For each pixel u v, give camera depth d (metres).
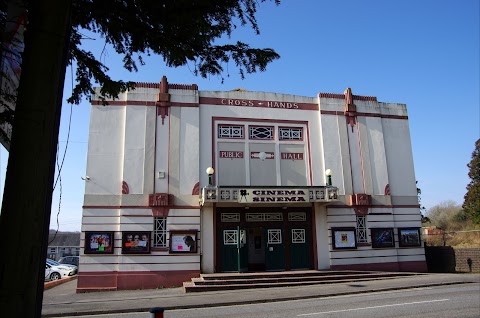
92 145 19.36
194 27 4.77
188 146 20.09
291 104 22.05
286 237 20.59
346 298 13.84
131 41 5.04
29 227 2.75
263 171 20.92
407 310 10.89
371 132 22.66
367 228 21.38
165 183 19.48
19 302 2.62
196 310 12.55
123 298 15.45
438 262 23.28
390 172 22.58
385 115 23.28
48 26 3.07
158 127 20.02
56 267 26.75
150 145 19.72
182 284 18.59
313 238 20.78
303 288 16.84
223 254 19.69
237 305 13.44
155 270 18.58
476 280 17.50
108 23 4.78
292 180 21.17
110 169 19.28
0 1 3.92
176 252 18.89
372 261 21.05
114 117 19.81
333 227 20.95
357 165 22.02
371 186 21.88
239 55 5.12
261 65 5.21
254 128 21.34
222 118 20.98
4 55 3.54
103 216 18.75
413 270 21.55
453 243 29.23
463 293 13.80
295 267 20.42
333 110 22.38
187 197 19.56
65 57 3.21
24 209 2.74
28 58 3.00
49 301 15.09
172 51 5.05
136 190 19.17
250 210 20.47
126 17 4.68
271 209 20.72
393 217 21.95
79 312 12.55
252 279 17.91
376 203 21.77
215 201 18.73
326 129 22.03
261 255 22.44
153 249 18.77
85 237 18.41
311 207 21.16
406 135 23.36
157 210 19.12
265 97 21.77
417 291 14.88
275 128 21.55
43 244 2.89
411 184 22.75
